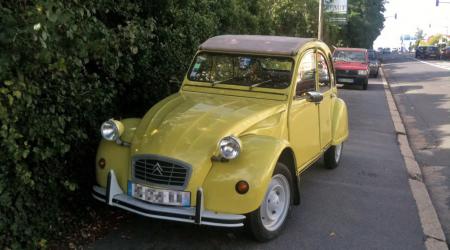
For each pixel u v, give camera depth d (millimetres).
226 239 4910
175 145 4527
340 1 26906
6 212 3945
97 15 5660
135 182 4598
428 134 11586
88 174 5238
